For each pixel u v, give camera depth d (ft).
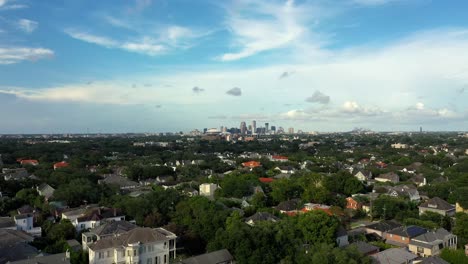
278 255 232.94
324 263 212.02
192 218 302.86
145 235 242.99
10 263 211.41
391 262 235.20
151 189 483.51
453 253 246.68
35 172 570.87
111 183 496.23
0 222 299.17
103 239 241.55
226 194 453.99
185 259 232.94
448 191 449.89
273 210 358.02
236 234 239.71
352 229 328.29
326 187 458.50
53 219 343.67
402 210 371.15
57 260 222.07
